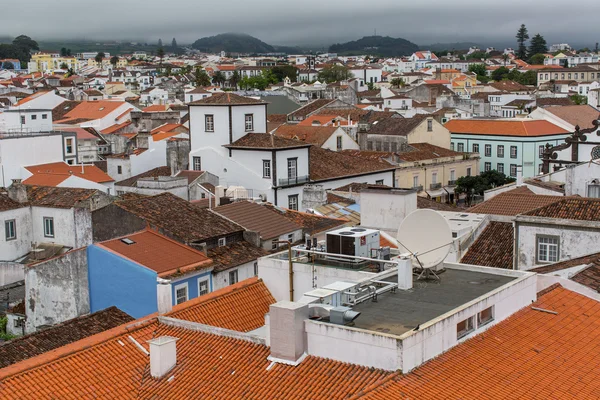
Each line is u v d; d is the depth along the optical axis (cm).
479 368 2434
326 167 8769
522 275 3064
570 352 2716
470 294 2852
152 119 13888
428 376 2311
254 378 2481
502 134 11869
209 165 8350
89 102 15575
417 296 2828
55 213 5541
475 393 2273
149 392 2578
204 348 2748
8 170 8456
